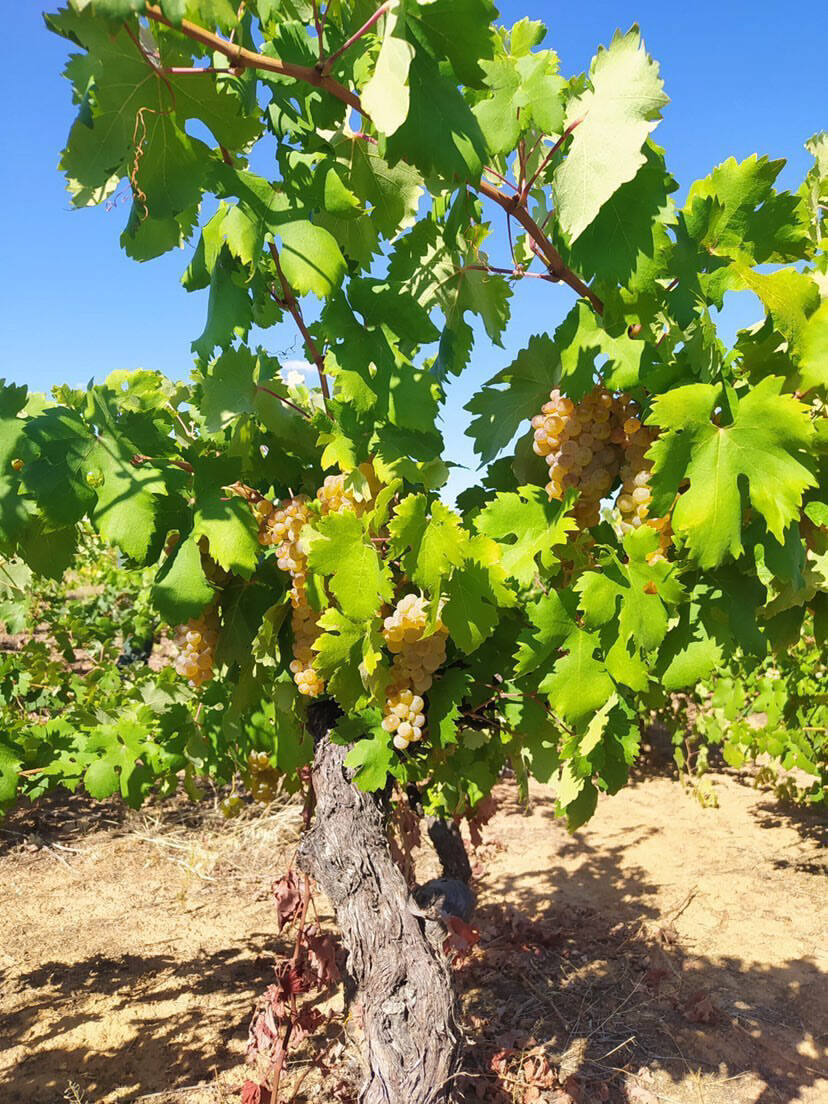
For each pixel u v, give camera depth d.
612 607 1.96
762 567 2.09
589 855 7.56
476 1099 4.00
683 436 1.76
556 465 2.15
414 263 2.48
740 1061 4.52
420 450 2.23
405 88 1.55
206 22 1.54
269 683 2.88
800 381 1.89
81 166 1.76
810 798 7.94
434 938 2.77
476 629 2.07
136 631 9.80
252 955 5.67
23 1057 4.41
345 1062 4.10
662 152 1.88
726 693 7.81
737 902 6.52
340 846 2.74
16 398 2.37
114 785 4.10
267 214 2.03
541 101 1.86
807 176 2.20
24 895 6.55
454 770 2.96
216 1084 4.12
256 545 2.32
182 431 2.92
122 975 5.36
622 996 5.16
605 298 1.98
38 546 2.33
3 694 5.55
